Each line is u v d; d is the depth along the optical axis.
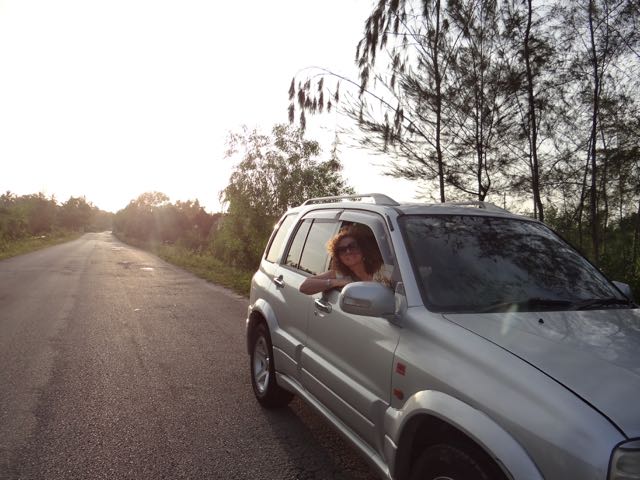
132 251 42.38
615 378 1.95
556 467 1.76
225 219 21.73
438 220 3.25
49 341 7.21
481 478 1.97
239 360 6.34
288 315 4.09
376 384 2.77
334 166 19.41
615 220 8.27
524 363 2.07
